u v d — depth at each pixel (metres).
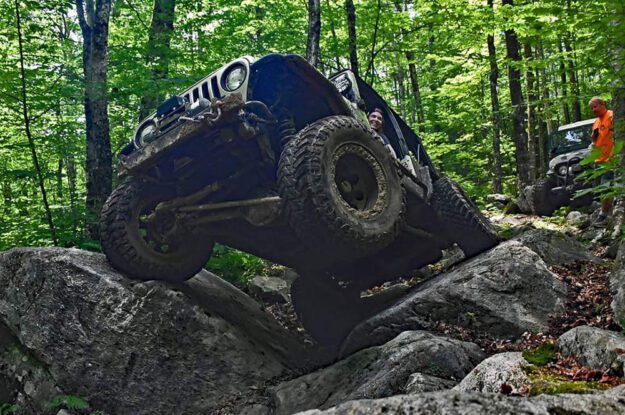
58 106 7.91
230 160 4.67
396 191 4.64
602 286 4.51
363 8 11.77
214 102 4.15
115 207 4.88
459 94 18.11
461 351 3.65
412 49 13.67
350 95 5.79
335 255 4.35
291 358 5.08
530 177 17.61
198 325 4.64
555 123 23.08
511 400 1.80
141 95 8.20
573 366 2.88
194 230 5.00
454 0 11.21
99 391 4.50
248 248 5.39
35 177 7.63
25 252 4.92
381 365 3.64
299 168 4.11
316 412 1.88
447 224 5.84
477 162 22.45
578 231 8.60
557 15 4.19
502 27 11.24
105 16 7.85
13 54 8.47
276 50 13.70
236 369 4.58
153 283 4.75
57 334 4.62
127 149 5.03
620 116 5.52
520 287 4.38
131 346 4.56
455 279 4.50
